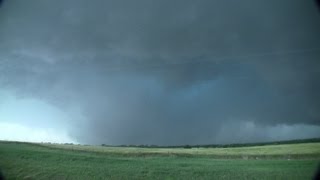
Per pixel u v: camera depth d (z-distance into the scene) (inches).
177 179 909.2
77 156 1066.1
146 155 1147.3
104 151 1192.2
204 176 898.1
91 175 904.3
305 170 888.9
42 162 967.6
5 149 1058.1
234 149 1269.7
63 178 909.8
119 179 914.7
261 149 1218.0
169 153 1199.6
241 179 892.6
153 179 901.8
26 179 872.3
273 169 922.7
